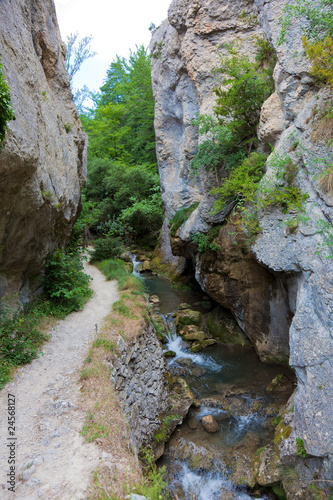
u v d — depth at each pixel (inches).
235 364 430.9
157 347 395.5
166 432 306.0
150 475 194.7
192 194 613.0
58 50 485.4
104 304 446.3
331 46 239.9
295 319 259.3
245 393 363.3
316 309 241.8
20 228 307.0
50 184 337.4
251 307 438.9
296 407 246.7
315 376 231.6
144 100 1140.5
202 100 530.6
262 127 358.3
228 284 458.9
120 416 218.5
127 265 779.4
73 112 549.6
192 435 309.1
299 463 235.5
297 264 280.2
